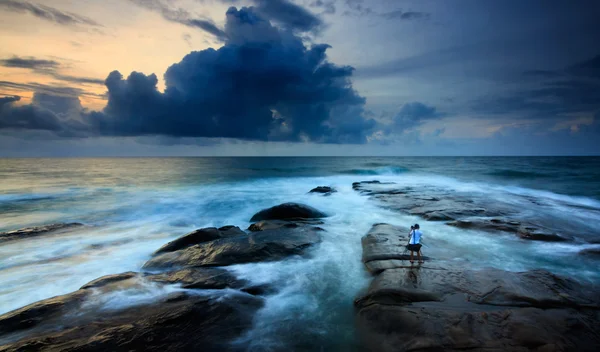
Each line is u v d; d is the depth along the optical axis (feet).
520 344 16.57
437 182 106.01
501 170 149.28
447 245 35.81
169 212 62.49
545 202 63.10
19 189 93.09
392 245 34.30
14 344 16.71
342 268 30.83
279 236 38.55
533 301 21.18
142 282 26.08
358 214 55.52
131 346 17.08
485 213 51.01
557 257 32.58
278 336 19.42
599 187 89.15
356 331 19.98
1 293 26.22
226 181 117.70
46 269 31.65
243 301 23.27
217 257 31.76
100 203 71.56
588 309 20.45
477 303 21.20
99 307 21.50
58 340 17.17
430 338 17.48
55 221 54.90
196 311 20.94
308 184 108.99
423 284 23.93
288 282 27.58
